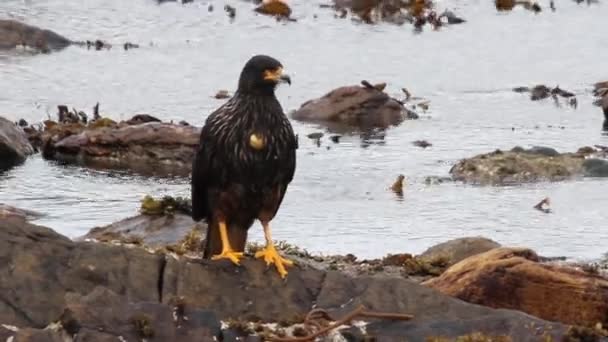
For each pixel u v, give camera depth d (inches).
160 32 1198.9
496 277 509.7
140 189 794.2
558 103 1021.2
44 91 1011.9
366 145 898.7
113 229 647.8
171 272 451.8
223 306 447.5
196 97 1010.7
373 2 1278.3
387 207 756.0
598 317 506.0
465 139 919.7
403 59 1143.6
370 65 1120.8
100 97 1002.1
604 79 1098.1
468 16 1289.4
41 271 440.8
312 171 828.0
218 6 1283.2
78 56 1109.7
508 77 1096.8
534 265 512.1
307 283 455.8
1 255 440.8
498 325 434.3
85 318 409.1
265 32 1211.2
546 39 1221.7
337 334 429.1
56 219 722.2
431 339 423.2
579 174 821.2
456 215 745.6
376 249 668.7
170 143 844.0
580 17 1301.7
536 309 507.8
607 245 692.7
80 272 443.2
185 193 786.8
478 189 797.2
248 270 458.3
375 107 959.6
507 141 915.4
